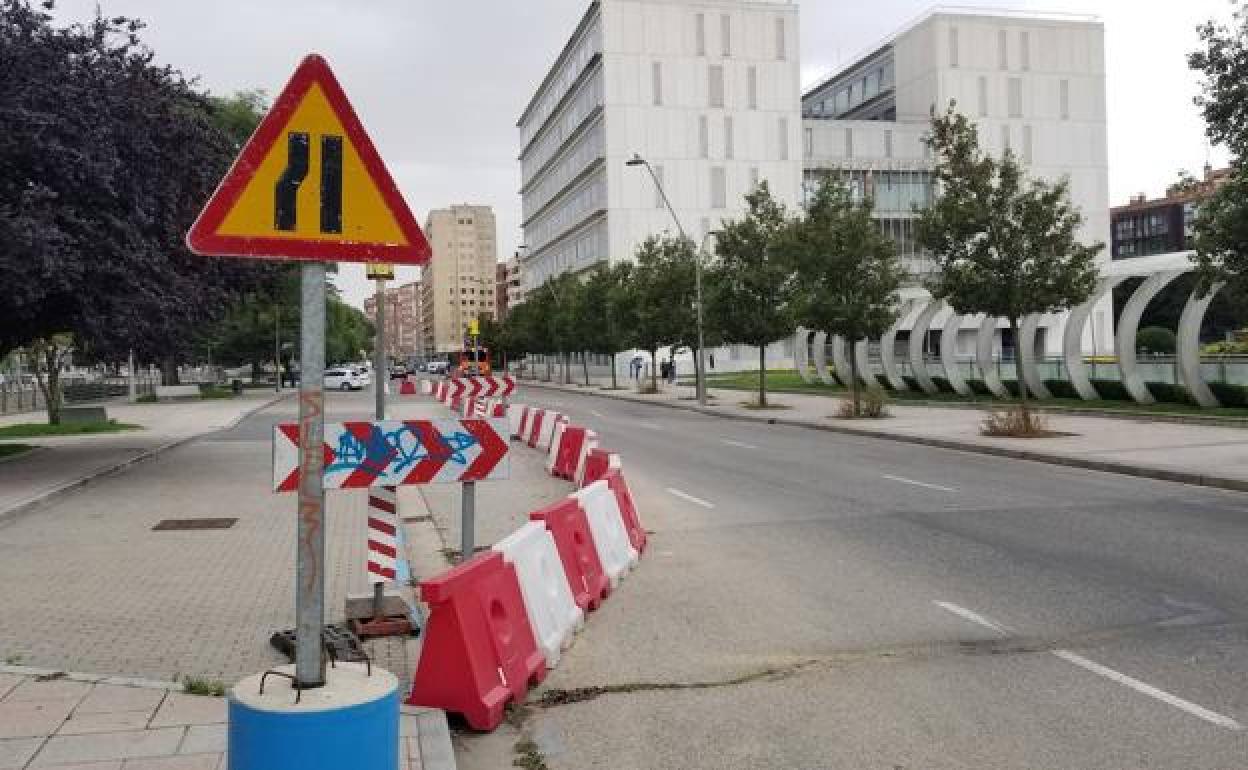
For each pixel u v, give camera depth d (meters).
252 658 6.39
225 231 3.65
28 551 10.22
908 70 94.00
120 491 15.17
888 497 13.93
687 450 21.69
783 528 11.39
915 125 88.50
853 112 105.62
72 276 16.19
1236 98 14.71
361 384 71.75
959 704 5.47
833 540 10.57
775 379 62.34
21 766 4.40
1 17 16.31
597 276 62.84
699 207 82.44
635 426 29.86
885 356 42.44
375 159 3.83
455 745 5.07
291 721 3.33
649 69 81.88
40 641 6.79
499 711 5.32
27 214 15.49
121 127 17.19
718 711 5.45
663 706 5.55
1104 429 23.23
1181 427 23.05
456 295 195.75
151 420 33.28
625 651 6.61
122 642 6.77
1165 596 7.89
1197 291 17.12
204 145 19.69
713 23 82.94
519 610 6.09
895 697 5.61
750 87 83.50
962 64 89.50
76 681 5.62
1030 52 90.75
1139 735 4.96
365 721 3.43
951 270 23.14
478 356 40.16
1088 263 22.94
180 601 7.98
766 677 6.02
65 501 14.02
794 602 7.86
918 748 4.86
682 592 8.26
